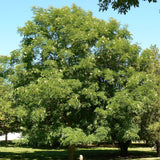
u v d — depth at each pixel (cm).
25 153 2464
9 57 1622
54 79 1395
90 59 1492
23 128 1770
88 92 1438
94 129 1614
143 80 1731
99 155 2377
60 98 1463
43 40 1523
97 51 1625
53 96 1375
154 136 2077
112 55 1611
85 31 1644
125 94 1517
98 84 1611
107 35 1691
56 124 1570
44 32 1623
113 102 1457
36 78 1552
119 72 1619
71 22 1625
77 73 1551
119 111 1480
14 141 1633
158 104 1988
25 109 1539
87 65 1451
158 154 2195
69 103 1402
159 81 2059
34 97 1420
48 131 1572
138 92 1561
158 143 2175
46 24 1673
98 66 1611
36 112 1415
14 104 1700
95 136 1509
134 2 743
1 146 3148
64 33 1597
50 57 1638
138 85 1689
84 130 1577
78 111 1553
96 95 1499
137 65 1986
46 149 2961
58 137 1569
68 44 1584
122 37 1772
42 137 1557
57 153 2536
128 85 1556
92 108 1667
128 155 2380
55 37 1677
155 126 2000
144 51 1981
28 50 1534
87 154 2459
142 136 2123
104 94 1572
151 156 2273
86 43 1567
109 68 1703
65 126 1586
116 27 1741
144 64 2166
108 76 1494
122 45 1566
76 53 1584
